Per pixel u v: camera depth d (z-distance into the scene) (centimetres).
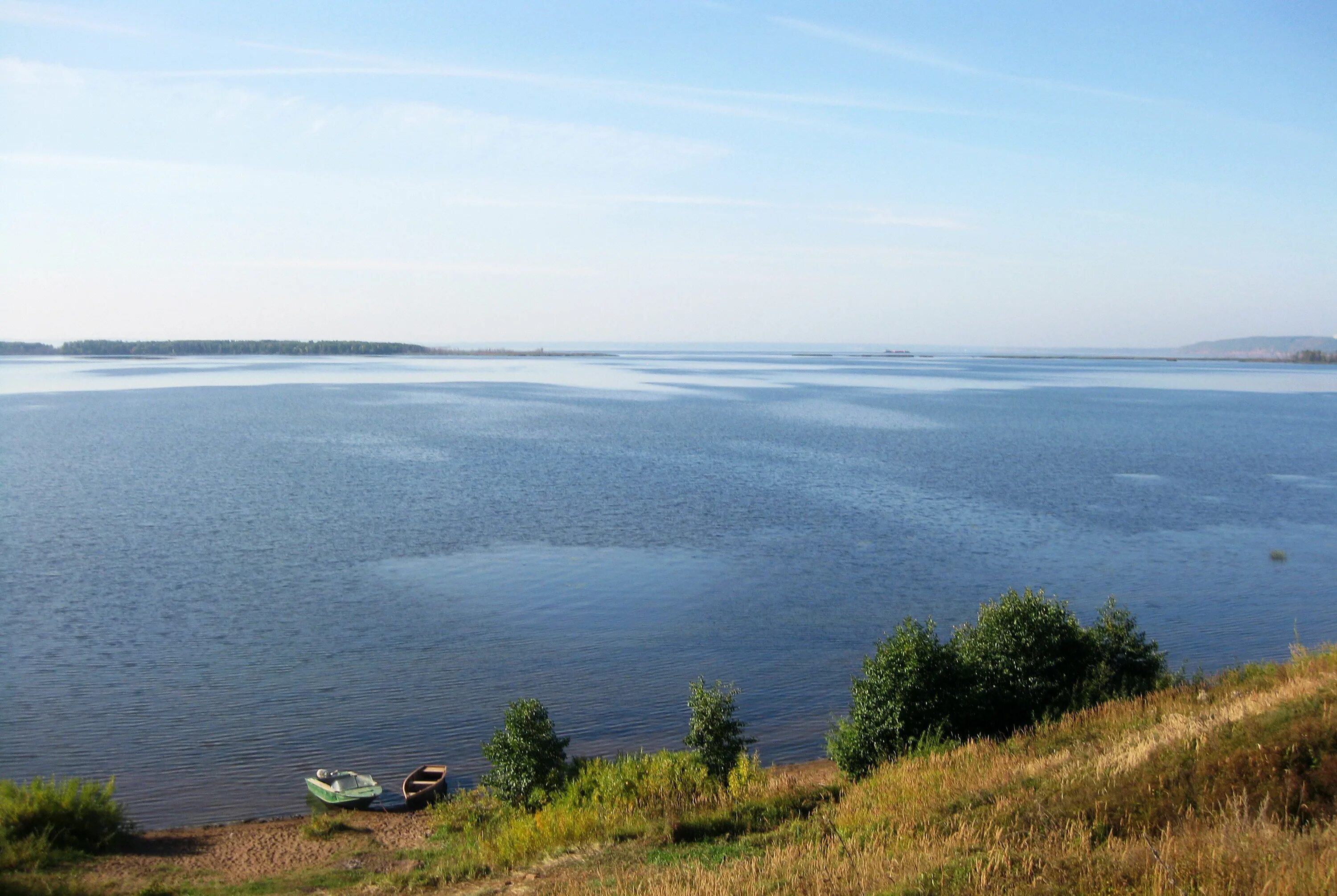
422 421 12825
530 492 6969
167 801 2477
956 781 1788
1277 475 8275
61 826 2166
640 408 15562
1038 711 2292
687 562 4878
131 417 13075
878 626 3894
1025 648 2405
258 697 3106
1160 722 1944
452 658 3478
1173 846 1184
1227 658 3569
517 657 3500
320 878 1958
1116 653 2508
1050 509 6481
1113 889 1085
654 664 3447
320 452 9288
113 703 3038
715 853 1678
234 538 5378
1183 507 6644
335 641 3644
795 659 3512
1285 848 1112
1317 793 1330
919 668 2267
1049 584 4556
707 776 2248
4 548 5081
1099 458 9356
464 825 2305
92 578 4488
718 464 8625
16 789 2239
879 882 1265
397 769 2694
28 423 12131
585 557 4962
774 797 2028
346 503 6488
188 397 17100
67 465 8281
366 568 4722
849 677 3347
